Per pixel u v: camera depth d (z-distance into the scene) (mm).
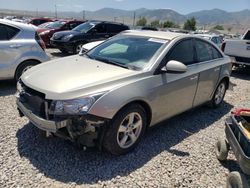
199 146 4156
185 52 4555
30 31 6418
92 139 3320
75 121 3158
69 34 11992
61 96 3189
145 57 4094
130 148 3730
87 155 3598
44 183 3027
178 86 4250
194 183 3279
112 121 3352
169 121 5020
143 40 4523
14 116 4680
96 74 3641
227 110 5902
